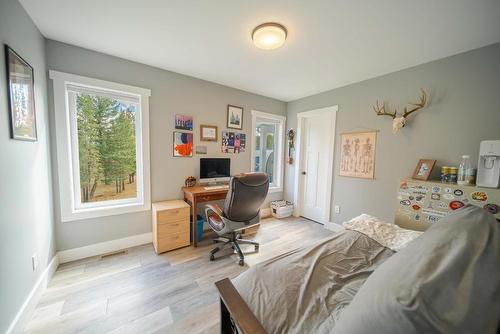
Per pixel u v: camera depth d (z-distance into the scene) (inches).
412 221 76.9
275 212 144.9
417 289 18.3
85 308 58.1
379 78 99.4
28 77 58.7
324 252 47.1
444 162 80.0
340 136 117.3
